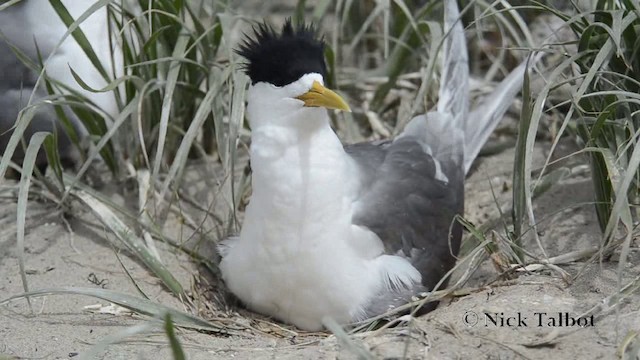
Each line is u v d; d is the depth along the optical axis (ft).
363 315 28.91
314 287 28.78
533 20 41.04
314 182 28.32
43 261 32.45
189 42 35.55
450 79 36.01
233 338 28.40
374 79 41.11
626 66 29.91
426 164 32.50
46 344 27.40
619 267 25.75
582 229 32.30
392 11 41.60
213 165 37.60
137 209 35.32
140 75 34.94
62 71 36.09
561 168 33.71
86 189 33.78
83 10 36.65
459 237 32.65
